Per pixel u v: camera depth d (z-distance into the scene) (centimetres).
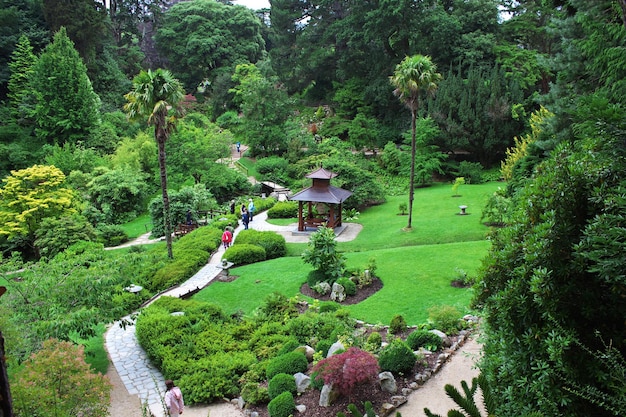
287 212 3278
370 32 4584
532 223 630
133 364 1348
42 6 4866
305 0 5478
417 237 2377
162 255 2198
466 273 1691
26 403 766
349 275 1797
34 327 1102
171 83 2050
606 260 494
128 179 3653
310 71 5616
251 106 4803
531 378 586
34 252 2914
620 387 490
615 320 562
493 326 667
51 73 4291
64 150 3978
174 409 975
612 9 1301
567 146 682
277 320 1486
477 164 4012
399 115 4741
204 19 6594
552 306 553
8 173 3931
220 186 3984
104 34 5459
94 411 888
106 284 1313
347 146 4569
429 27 4481
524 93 4219
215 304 1633
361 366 900
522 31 4594
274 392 1023
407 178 4088
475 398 908
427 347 1131
